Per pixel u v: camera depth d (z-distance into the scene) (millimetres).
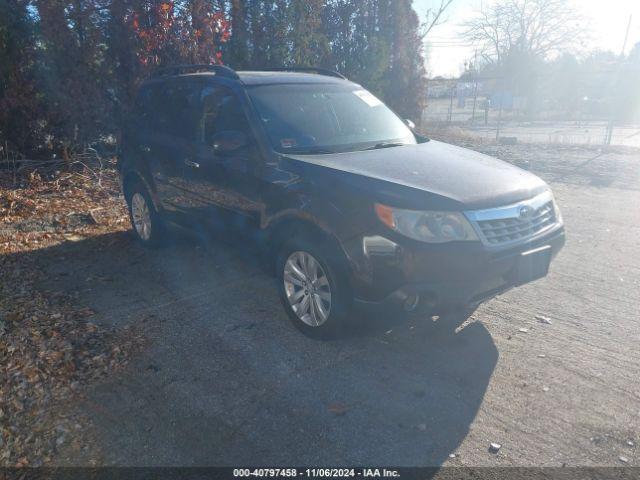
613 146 17406
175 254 6480
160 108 6207
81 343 4406
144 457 3197
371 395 3723
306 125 4992
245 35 12492
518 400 3654
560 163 13453
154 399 3719
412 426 3414
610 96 43250
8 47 9312
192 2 10344
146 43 9906
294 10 12820
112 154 10977
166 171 5895
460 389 3781
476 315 4875
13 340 4434
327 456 3174
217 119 5230
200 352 4289
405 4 17422
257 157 4688
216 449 3250
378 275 3822
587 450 3195
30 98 9672
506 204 3982
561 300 5184
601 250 6629
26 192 8695
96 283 5633
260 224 4680
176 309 5027
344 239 3947
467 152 5062
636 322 4715
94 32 9773
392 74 17844
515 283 4012
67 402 3699
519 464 3092
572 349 4281
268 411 3574
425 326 4664
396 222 3756
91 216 7766
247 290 5422
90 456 3221
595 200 9289
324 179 4160
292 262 4438
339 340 4441
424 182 4012
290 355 4234
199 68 6156
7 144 9805
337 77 6305
